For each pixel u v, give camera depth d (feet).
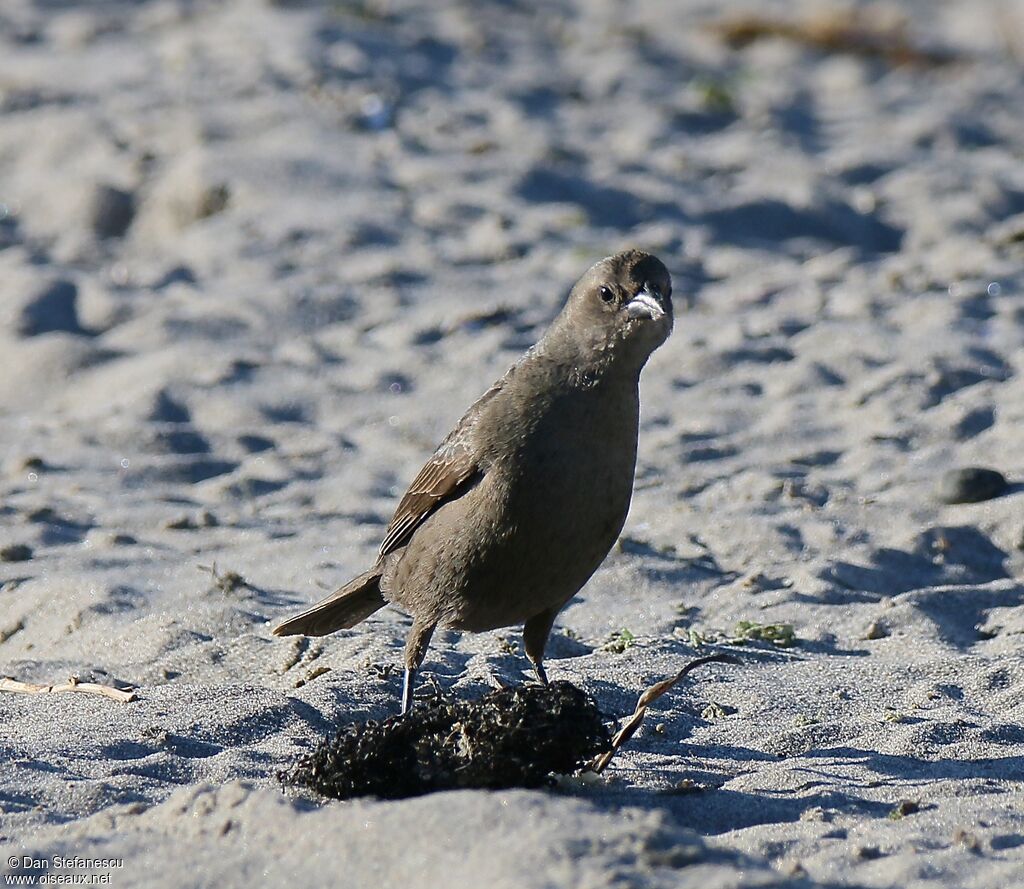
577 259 59.72
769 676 30.17
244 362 51.31
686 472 42.93
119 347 52.54
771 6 108.88
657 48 96.58
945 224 66.49
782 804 22.88
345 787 22.18
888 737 26.45
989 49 103.71
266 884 18.88
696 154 74.79
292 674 29.81
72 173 66.33
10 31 85.30
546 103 81.25
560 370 27.50
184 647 31.78
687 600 35.45
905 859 19.95
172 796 21.35
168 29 86.02
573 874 17.84
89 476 43.52
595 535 27.45
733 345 51.62
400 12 95.86
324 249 60.03
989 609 34.35
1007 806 22.39
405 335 53.36
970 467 40.81
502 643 31.83
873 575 36.37
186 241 61.36
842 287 58.18
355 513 41.01
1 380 50.80
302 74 77.61
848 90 90.94
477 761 22.39
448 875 18.35
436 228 62.69
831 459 43.62
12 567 36.99
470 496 27.20
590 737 23.02
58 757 24.39
